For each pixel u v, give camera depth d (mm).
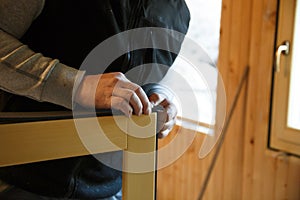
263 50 1733
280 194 1706
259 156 1799
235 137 1913
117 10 738
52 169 733
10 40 604
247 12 1789
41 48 744
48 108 708
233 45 1878
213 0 2047
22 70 588
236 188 1938
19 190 736
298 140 1588
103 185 823
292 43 1583
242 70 1842
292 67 1600
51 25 725
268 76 1722
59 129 513
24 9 639
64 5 712
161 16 824
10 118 487
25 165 719
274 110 1681
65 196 764
